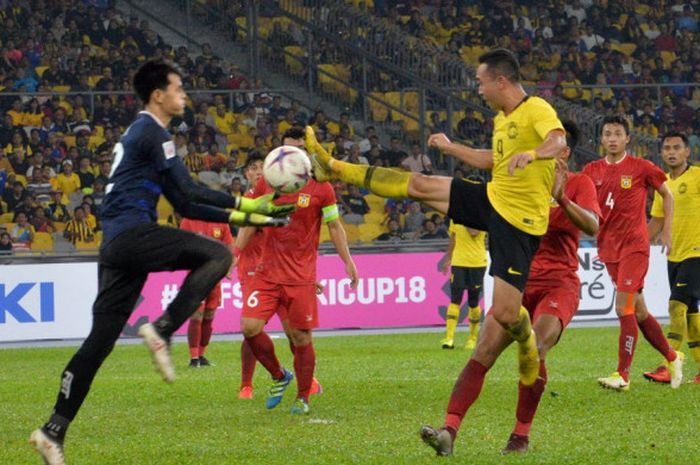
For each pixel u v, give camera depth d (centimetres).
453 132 7675
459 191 1925
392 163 7631
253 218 1764
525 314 1891
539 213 1867
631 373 3509
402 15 8962
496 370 3578
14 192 6762
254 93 7881
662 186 3130
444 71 7794
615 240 3097
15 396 3109
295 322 2647
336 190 7194
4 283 5522
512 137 1870
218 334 5700
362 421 2455
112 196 1764
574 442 2098
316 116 7744
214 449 2067
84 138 7225
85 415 2617
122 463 1934
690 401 2755
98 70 7806
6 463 1966
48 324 5566
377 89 7988
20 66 7725
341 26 8056
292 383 3278
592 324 5838
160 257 1741
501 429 2298
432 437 1878
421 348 4700
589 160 7156
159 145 1752
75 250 5697
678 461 1877
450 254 4747
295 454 1984
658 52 9081
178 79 1808
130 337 5650
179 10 8512
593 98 8312
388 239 6881
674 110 8325
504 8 9075
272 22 8219
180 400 2923
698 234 3341
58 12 8019
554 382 3167
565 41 8962
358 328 5866
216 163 7269
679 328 3359
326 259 5850
